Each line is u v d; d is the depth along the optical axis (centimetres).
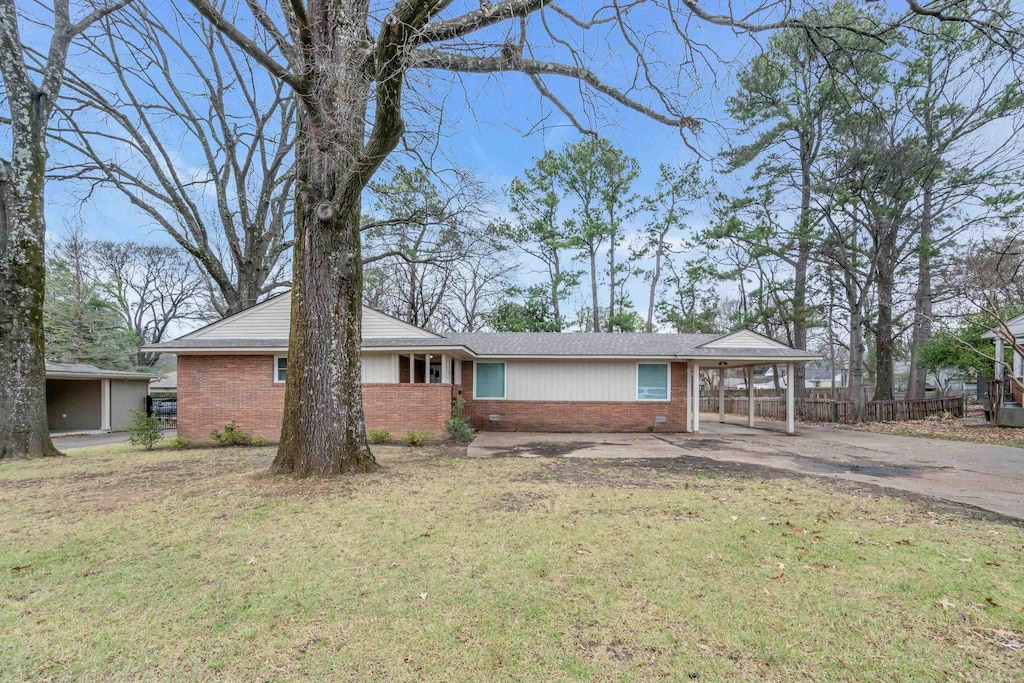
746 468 860
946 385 3378
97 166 1584
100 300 3036
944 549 438
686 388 1580
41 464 940
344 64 658
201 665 267
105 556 426
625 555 423
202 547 447
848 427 1723
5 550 440
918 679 254
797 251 2003
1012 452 1088
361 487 671
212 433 1291
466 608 330
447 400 1297
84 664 268
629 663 268
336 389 757
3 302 1067
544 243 2853
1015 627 305
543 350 1561
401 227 1628
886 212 1769
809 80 1608
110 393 2158
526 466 861
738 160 1823
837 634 297
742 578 376
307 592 355
